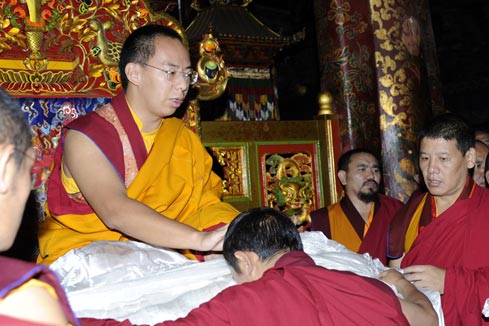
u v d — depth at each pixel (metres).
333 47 5.62
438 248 3.14
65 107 3.35
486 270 2.95
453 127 3.14
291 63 12.34
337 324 1.87
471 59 11.73
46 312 1.14
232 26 8.40
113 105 2.84
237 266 2.17
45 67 3.31
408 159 5.56
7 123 1.22
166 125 2.95
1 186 1.22
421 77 5.77
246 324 1.79
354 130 5.46
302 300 1.85
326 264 2.39
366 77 5.56
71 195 2.77
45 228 2.85
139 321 2.01
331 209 4.78
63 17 3.35
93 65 3.42
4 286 1.11
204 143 4.74
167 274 2.30
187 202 2.95
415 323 2.12
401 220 3.38
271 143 5.02
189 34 8.16
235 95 8.98
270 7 12.19
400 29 5.68
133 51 2.80
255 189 4.92
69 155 2.70
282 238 2.15
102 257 2.39
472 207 3.13
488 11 11.61
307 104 12.27
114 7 3.46
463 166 3.16
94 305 2.17
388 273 2.41
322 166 5.21
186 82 2.84
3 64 3.22
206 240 2.43
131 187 2.76
